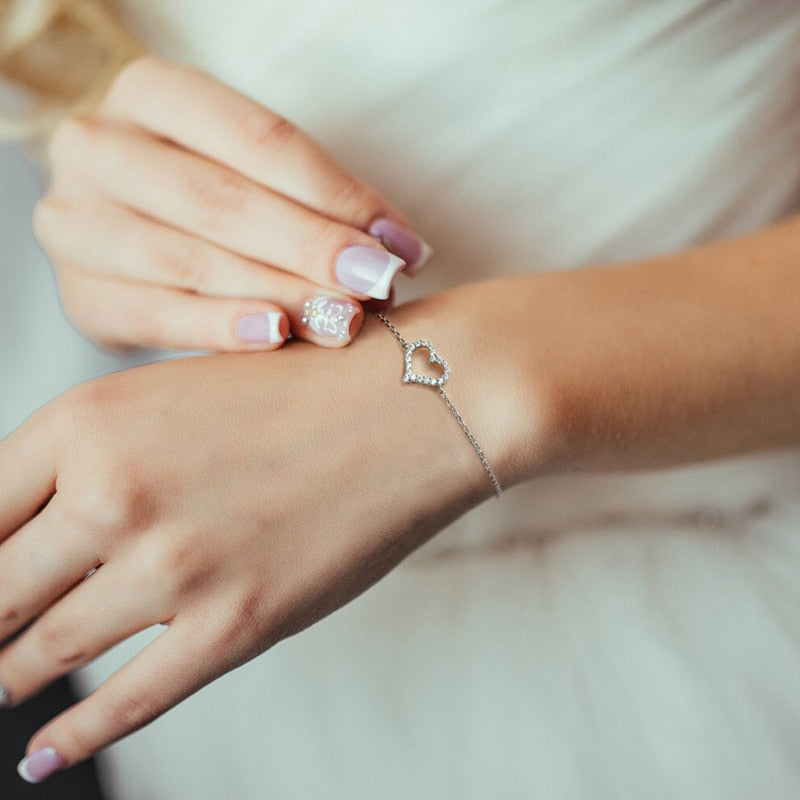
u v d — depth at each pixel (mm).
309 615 287
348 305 283
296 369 287
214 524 275
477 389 288
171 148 302
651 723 327
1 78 356
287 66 336
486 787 326
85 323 329
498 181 338
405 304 302
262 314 285
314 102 339
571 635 340
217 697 351
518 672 335
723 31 319
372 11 320
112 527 272
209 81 302
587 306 297
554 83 323
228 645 279
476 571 356
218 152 295
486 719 331
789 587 349
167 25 347
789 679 330
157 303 300
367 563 287
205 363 289
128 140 303
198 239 297
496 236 347
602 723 327
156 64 308
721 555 354
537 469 296
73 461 275
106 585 278
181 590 275
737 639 337
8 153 412
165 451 275
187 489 274
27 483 281
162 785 367
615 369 291
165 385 283
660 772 321
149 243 300
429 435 286
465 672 336
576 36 316
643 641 336
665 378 292
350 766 335
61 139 312
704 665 331
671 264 308
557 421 287
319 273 282
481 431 287
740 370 295
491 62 320
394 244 291
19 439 281
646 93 325
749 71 327
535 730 327
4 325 432
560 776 322
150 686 282
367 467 283
